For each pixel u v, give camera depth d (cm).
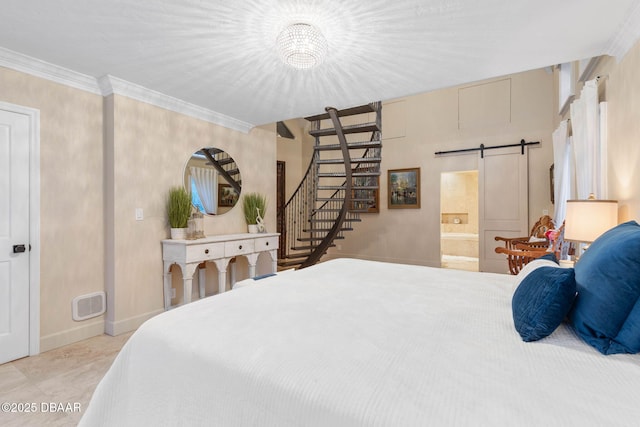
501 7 179
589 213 216
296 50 202
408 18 190
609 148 241
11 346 229
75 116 265
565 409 66
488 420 64
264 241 392
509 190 523
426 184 596
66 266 258
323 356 92
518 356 92
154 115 310
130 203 290
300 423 75
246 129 413
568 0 172
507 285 180
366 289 170
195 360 97
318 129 488
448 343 101
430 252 592
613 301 95
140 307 297
